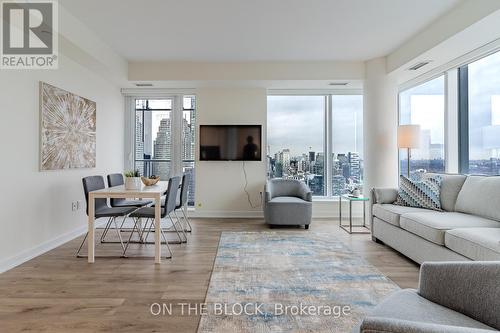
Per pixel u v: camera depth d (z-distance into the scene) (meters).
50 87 3.66
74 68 4.24
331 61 5.17
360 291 2.51
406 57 4.35
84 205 4.48
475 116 3.93
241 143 5.70
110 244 3.91
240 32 4.00
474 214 3.19
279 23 3.74
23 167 3.26
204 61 5.16
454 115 4.29
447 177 3.71
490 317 1.17
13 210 3.11
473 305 1.22
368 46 4.51
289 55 4.89
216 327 1.96
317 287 2.58
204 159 5.71
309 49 4.62
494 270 1.21
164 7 3.34
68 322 2.02
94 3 3.24
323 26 3.82
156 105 6.07
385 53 4.82
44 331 1.91
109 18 3.59
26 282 2.67
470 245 2.37
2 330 1.92
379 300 2.35
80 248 3.54
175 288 2.56
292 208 4.83
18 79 3.19
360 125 6.04
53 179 3.78
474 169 3.94
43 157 3.53
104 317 2.08
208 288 2.56
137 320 2.05
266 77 5.20
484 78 3.78
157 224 3.23
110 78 5.08
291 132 6.05
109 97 5.34
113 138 5.52
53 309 2.19
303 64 5.20
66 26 3.41
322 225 5.12
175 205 3.90
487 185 3.10
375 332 0.88
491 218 2.96
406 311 1.23
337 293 2.47
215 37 4.16
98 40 4.14
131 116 6.02
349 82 5.38
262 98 5.81
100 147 5.03
